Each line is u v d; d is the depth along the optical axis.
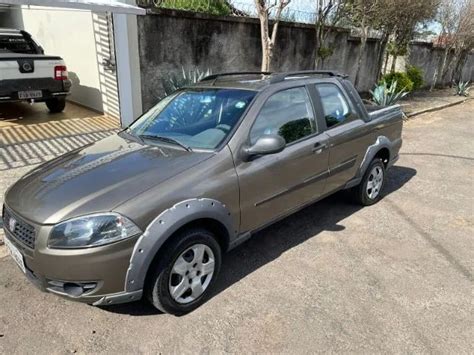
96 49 8.38
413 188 5.36
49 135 7.11
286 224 4.16
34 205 2.48
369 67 13.66
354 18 11.34
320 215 4.39
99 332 2.55
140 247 2.37
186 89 3.77
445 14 16.41
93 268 2.30
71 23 8.99
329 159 3.79
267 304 2.86
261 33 8.38
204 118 3.28
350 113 4.16
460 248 3.72
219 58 8.69
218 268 2.92
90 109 9.30
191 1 9.84
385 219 4.32
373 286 3.09
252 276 3.20
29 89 7.54
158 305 2.61
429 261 3.48
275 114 3.32
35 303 2.82
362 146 4.25
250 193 3.01
